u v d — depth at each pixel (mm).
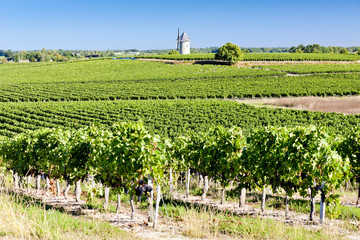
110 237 7305
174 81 75062
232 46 100500
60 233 6832
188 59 112375
